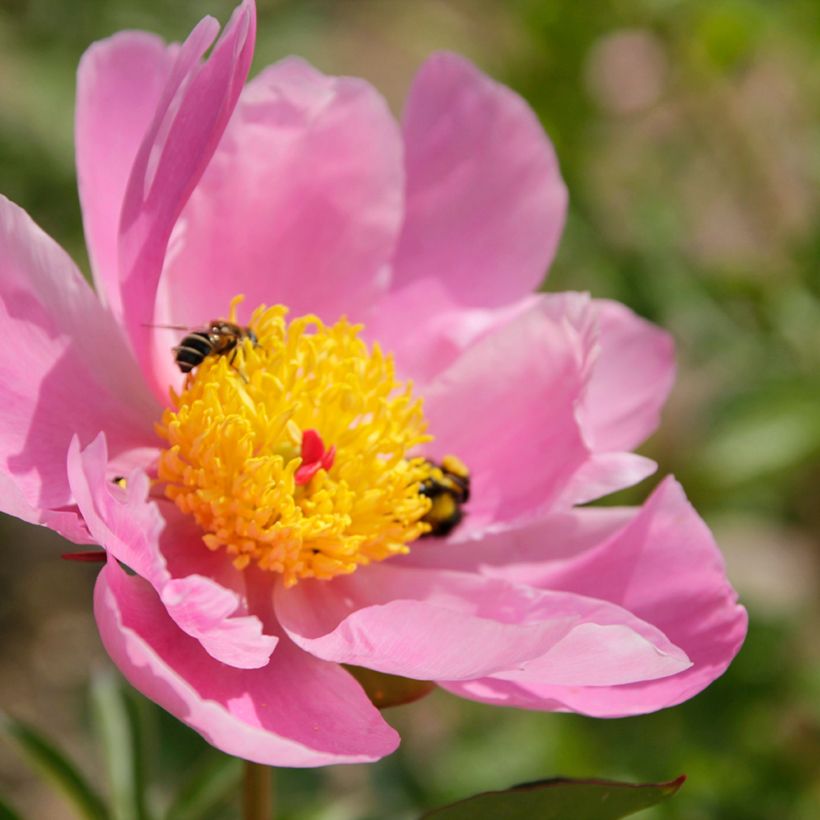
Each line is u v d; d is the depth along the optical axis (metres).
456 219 0.57
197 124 0.51
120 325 0.54
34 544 0.93
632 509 0.55
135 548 0.49
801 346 0.75
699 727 0.70
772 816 0.69
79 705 0.85
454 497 0.55
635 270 0.75
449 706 0.75
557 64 0.77
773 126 0.80
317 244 0.56
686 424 0.74
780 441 0.73
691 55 0.77
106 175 0.54
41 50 0.87
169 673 0.48
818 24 0.75
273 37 0.93
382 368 0.56
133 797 0.58
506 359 0.56
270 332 0.55
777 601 0.74
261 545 0.54
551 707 0.52
